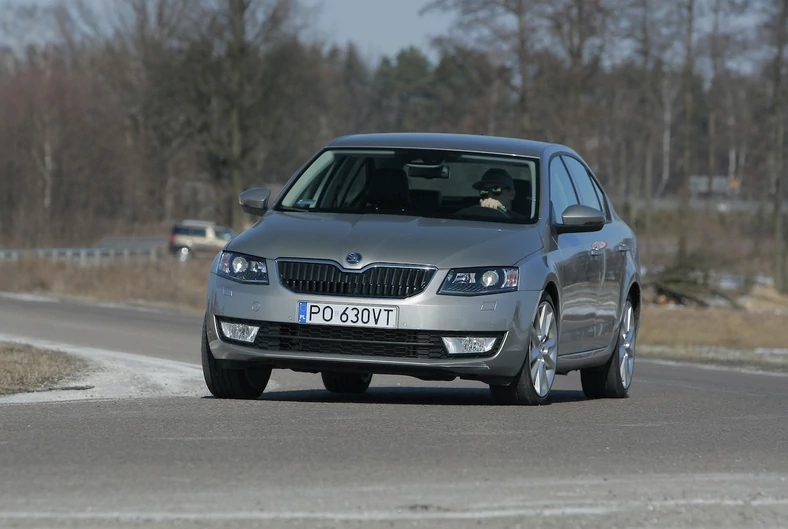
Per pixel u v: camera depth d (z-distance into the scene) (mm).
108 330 60344
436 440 19547
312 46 194625
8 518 13266
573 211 27578
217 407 23641
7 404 24422
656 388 37062
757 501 15445
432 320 24422
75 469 16266
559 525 13594
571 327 28016
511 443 19516
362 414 22750
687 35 160500
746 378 45969
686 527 13852
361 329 24578
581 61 143250
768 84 170500
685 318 101750
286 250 25125
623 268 31938
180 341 54500
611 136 174250
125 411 22844
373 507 14180
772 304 148750
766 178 183750
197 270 129125
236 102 196250
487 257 25094
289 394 30172
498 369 24906
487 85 145750
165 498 14430
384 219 26250
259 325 24984
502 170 28016
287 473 16156
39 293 107250
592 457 18391
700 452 19453
